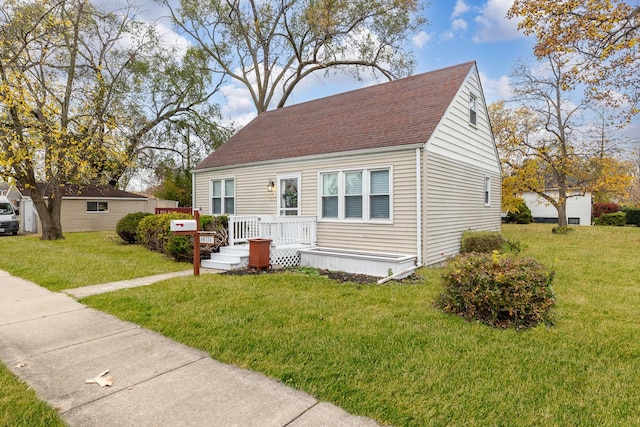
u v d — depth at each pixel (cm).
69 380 298
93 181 1598
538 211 2953
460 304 465
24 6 1226
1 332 411
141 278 709
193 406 259
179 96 2266
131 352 355
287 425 236
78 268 784
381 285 654
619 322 446
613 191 1831
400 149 857
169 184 2450
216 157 1389
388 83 1255
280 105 2386
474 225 1145
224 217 989
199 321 438
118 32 1577
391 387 283
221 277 705
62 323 443
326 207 1011
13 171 1270
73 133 1323
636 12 902
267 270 802
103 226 2072
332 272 804
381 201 905
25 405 259
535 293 429
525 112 1909
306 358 336
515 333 402
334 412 252
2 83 1173
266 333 398
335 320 445
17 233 1822
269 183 1148
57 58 1391
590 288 625
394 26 2034
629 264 853
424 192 827
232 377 303
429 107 963
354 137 989
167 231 963
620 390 283
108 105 1495
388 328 418
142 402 264
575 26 964
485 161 1247
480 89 1193
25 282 669
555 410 255
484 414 250
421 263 830
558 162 1827
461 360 332
